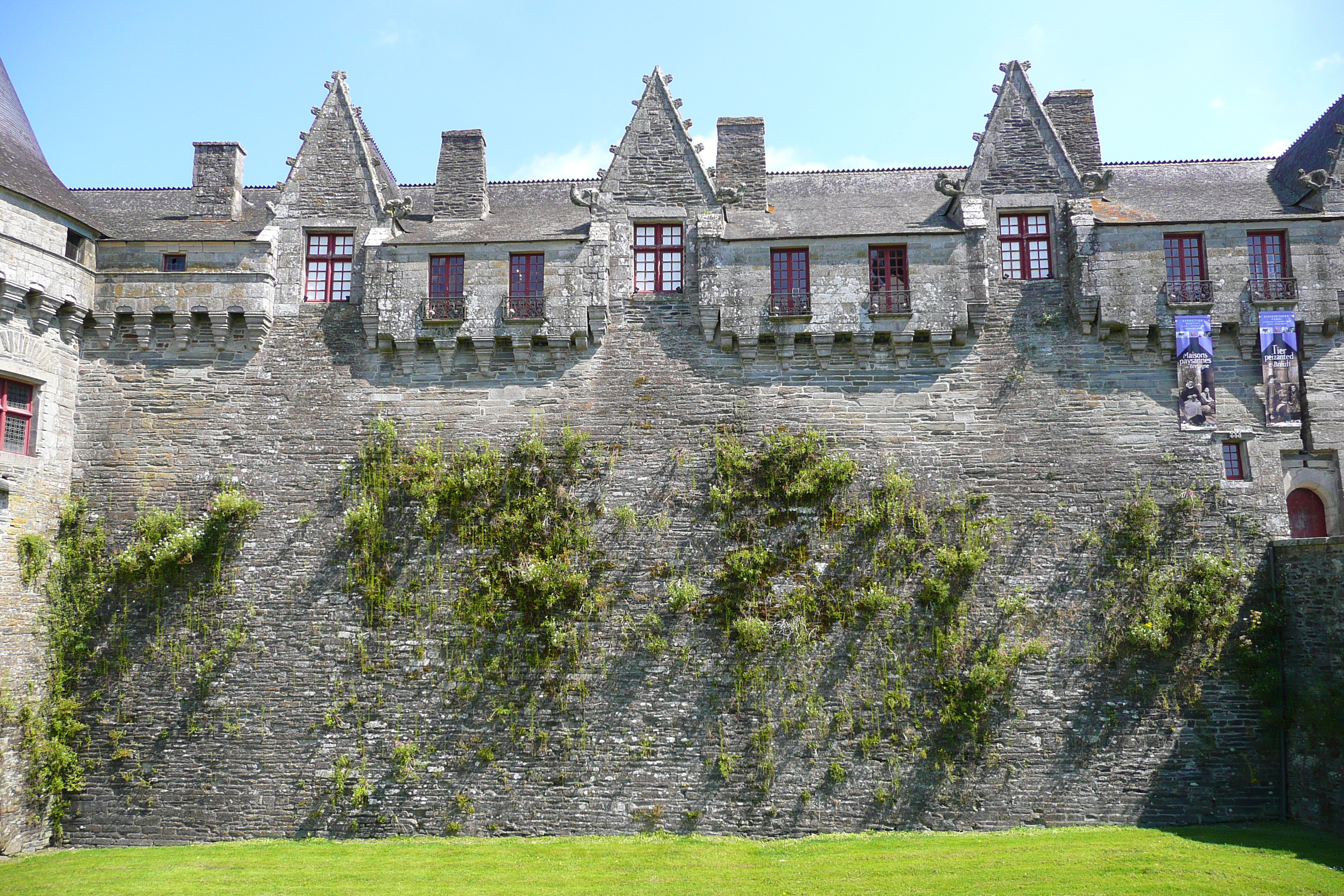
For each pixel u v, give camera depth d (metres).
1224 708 17.36
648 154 20.33
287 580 18.48
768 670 17.66
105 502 18.97
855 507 18.36
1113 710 17.38
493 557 18.39
